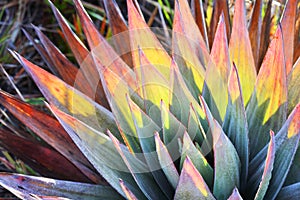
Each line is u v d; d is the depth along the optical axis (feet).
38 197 3.28
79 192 3.72
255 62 4.33
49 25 6.31
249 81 3.91
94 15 5.99
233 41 3.85
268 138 3.79
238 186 3.53
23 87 5.99
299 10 4.44
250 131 3.84
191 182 3.17
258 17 4.28
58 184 3.66
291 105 3.86
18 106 4.06
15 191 3.43
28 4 6.42
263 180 3.25
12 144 4.17
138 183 3.46
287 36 3.84
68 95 3.97
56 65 4.42
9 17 6.38
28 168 4.98
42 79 3.95
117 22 4.38
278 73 3.58
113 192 3.82
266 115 3.76
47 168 4.19
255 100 3.75
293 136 3.38
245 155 3.56
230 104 3.51
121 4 6.38
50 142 4.13
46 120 4.08
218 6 4.45
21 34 6.23
